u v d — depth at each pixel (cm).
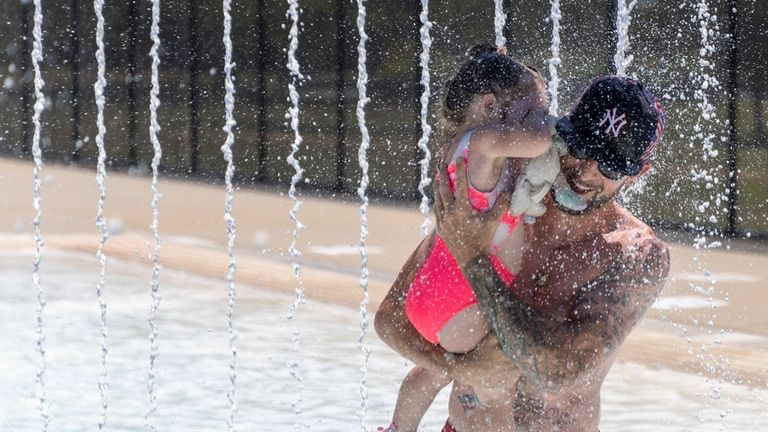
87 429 814
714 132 1480
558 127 526
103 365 979
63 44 2602
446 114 545
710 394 896
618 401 886
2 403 872
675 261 1352
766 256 1367
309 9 2044
